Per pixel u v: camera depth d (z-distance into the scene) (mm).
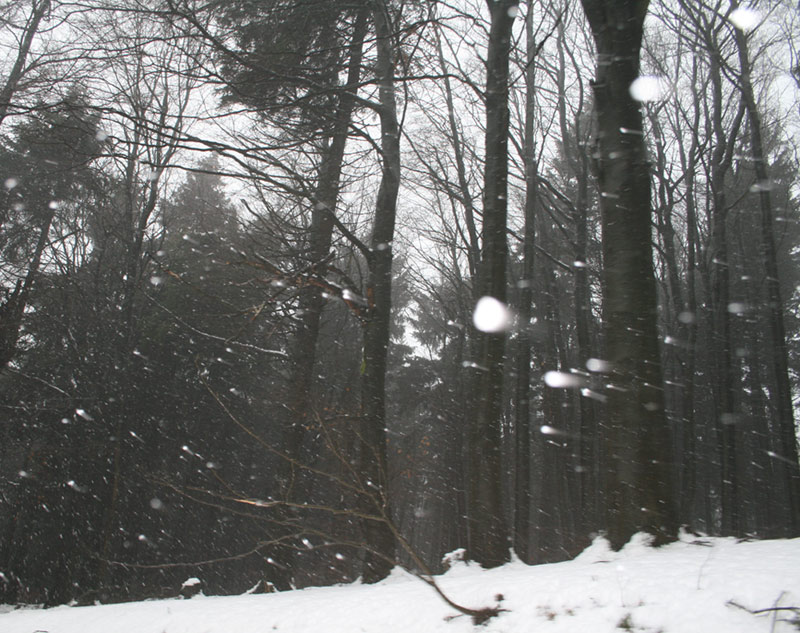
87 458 15344
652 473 4633
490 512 6523
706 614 2699
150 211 17094
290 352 13570
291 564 10773
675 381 20094
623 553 4465
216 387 18188
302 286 8656
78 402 15664
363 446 7984
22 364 17031
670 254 16094
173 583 18812
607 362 5191
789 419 11820
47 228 17062
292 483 5469
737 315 19000
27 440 17062
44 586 16453
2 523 18719
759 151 13227
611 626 2879
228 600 5840
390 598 4242
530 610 3324
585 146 15133
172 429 18406
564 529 18844
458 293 21891
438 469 25125
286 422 11641
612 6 5582
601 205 5555
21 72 13406
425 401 27625
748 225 20469
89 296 17406
